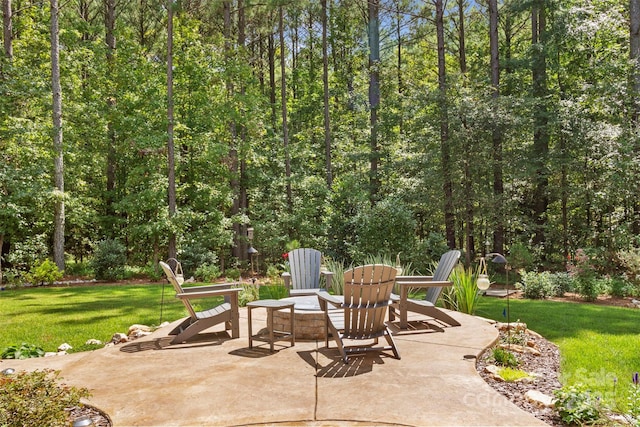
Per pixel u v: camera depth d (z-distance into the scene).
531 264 13.08
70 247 20.59
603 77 15.12
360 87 22.92
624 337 5.74
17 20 16.00
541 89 16.05
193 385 3.89
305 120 23.86
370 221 13.58
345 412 3.26
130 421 3.17
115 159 18.67
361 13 20.83
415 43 21.12
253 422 3.11
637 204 13.40
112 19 19.03
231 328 5.59
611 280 10.80
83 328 6.68
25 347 5.39
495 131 13.48
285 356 4.73
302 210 17.80
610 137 12.83
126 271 14.87
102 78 17.86
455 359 4.50
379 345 5.06
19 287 12.12
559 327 6.39
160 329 6.16
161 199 15.55
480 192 13.60
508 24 19.22
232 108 17.09
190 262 15.18
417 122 14.48
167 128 15.86
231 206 18.78
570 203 16.45
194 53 16.86
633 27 13.38
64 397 3.10
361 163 20.70
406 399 3.49
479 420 3.09
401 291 5.80
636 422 2.86
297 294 6.61
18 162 14.23
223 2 16.14
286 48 24.31
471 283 7.35
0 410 2.69
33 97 14.64
